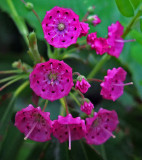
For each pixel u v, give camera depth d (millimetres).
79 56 154
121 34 136
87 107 126
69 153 144
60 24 126
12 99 148
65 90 124
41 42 159
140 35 135
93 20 145
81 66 162
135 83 157
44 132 126
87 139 130
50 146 147
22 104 155
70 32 126
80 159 144
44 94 124
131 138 162
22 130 126
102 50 131
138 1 130
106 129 130
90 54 155
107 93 129
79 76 125
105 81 128
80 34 127
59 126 124
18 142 148
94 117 126
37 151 152
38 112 123
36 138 126
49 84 124
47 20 126
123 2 130
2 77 158
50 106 146
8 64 161
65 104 130
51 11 125
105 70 155
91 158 144
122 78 131
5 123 146
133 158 154
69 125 124
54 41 125
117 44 136
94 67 152
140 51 150
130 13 132
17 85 155
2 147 146
